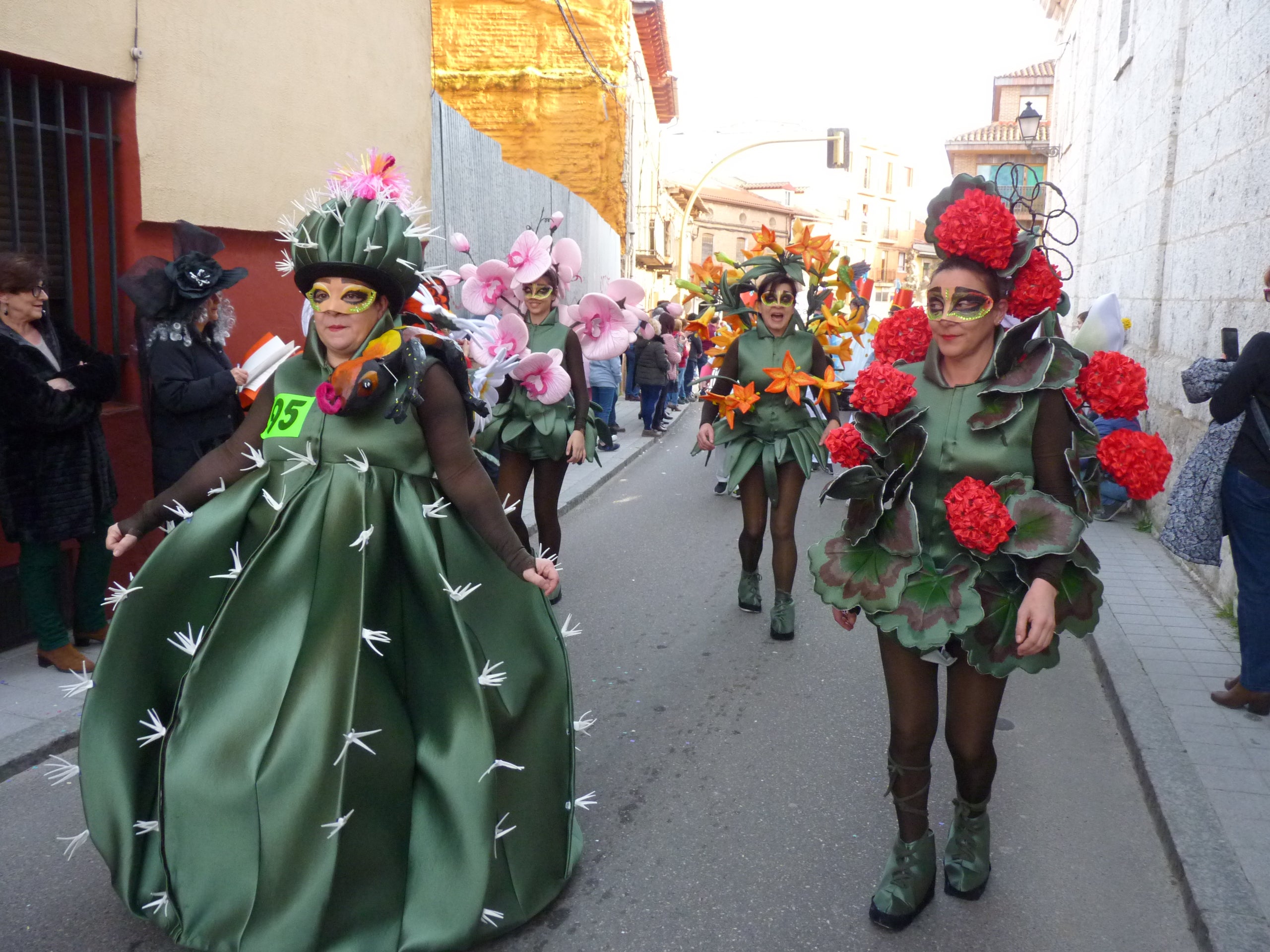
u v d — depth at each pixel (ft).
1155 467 8.41
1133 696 14.26
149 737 8.27
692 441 45.73
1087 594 8.70
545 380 17.48
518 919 8.77
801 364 17.29
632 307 19.75
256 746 7.98
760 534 18.26
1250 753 12.50
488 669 8.42
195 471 9.41
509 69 50.83
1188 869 9.90
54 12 14.99
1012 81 113.19
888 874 9.40
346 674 8.09
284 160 20.86
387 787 8.18
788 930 9.23
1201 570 20.43
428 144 27.76
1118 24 37.78
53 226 16.29
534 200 40.63
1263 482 13.16
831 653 16.80
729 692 15.07
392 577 8.78
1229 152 22.36
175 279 14.61
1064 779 12.44
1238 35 22.00
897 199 231.30
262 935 7.79
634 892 9.79
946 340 8.55
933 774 12.41
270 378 9.50
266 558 8.53
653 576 21.67
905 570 8.66
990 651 8.50
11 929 8.97
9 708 13.29
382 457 8.86
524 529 13.66
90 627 15.20
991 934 9.27
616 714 14.21
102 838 8.38
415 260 9.07
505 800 8.73
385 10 24.93
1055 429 8.41
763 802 11.68
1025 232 8.59
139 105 16.79
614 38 51.62
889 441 8.78
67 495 14.10
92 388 14.03
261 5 19.88
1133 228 33.45
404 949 7.98
